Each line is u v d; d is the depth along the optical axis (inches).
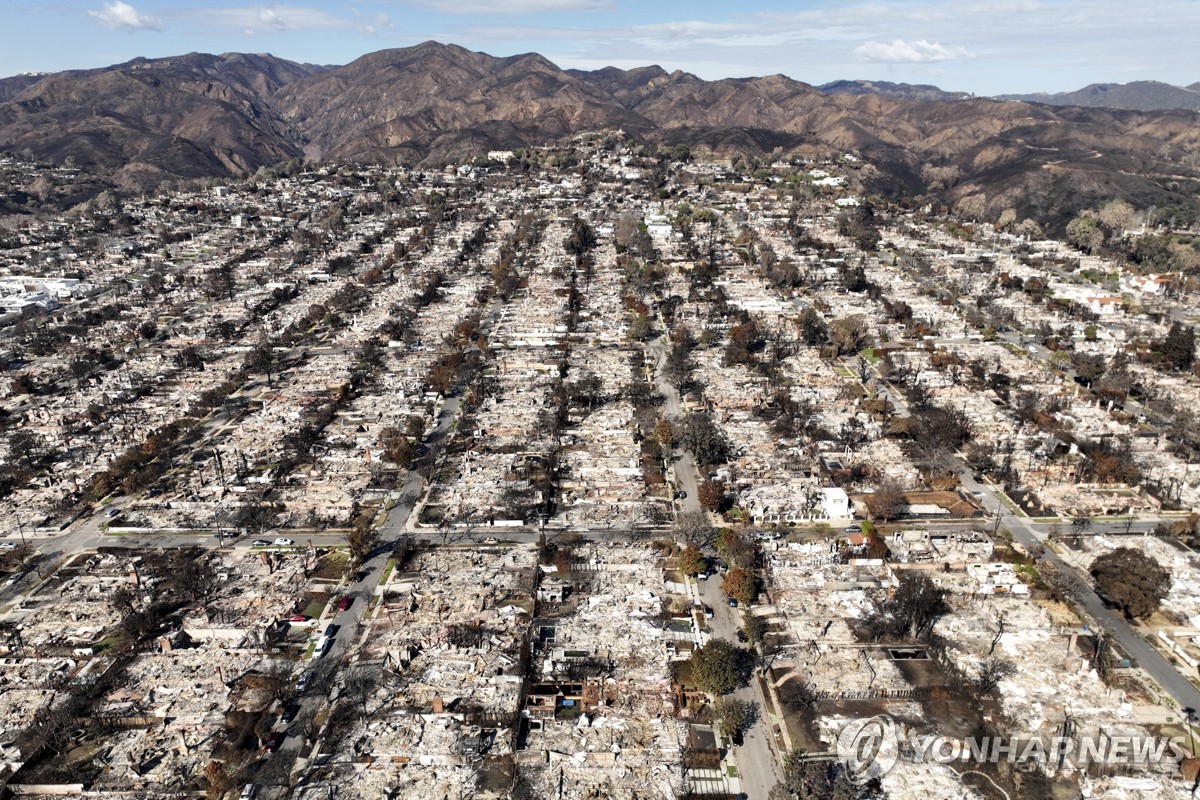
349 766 5403.5
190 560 7741.1
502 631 6737.2
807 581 7357.3
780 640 6579.7
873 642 6565.0
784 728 5674.2
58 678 6299.2
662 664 6333.7
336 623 6850.4
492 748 5556.1
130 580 7524.6
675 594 7209.6
